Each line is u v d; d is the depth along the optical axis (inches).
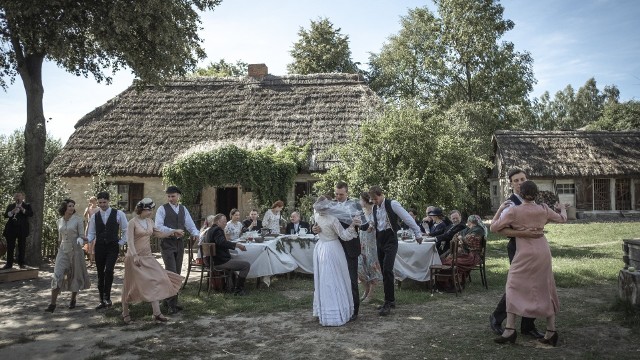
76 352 213.2
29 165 509.7
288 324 252.7
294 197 701.3
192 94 838.5
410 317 259.9
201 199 714.8
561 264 420.8
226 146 656.4
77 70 546.9
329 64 1609.3
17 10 431.2
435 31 1424.7
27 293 354.3
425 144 528.4
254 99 819.4
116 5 456.4
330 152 603.5
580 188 1064.8
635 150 1072.8
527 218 202.4
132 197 703.1
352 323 251.1
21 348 219.9
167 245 297.7
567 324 236.8
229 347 215.5
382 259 278.2
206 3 550.3
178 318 269.0
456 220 362.6
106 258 300.5
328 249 254.8
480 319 252.2
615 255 482.6
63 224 299.9
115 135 748.0
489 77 1355.8
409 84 1565.0
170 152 714.8
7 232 434.6
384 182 524.4
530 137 1125.7
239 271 331.3
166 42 498.0
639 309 242.2
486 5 1334.9
